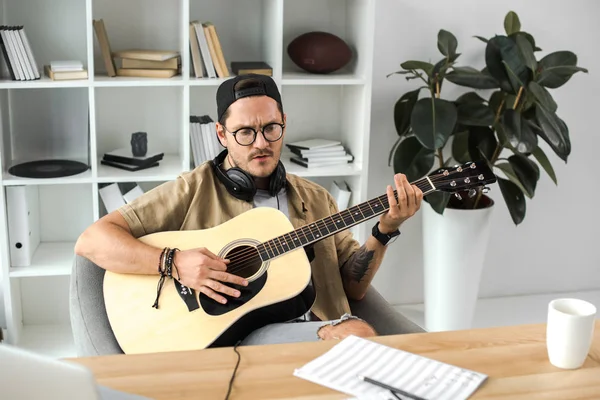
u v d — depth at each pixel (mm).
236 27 3531
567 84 3857
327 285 2467
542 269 4074
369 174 3766
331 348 1720
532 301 4008
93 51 3277
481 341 1771
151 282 2312
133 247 2305
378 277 3914
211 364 1642
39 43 3348
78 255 2381
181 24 3279
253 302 2254
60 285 3607
